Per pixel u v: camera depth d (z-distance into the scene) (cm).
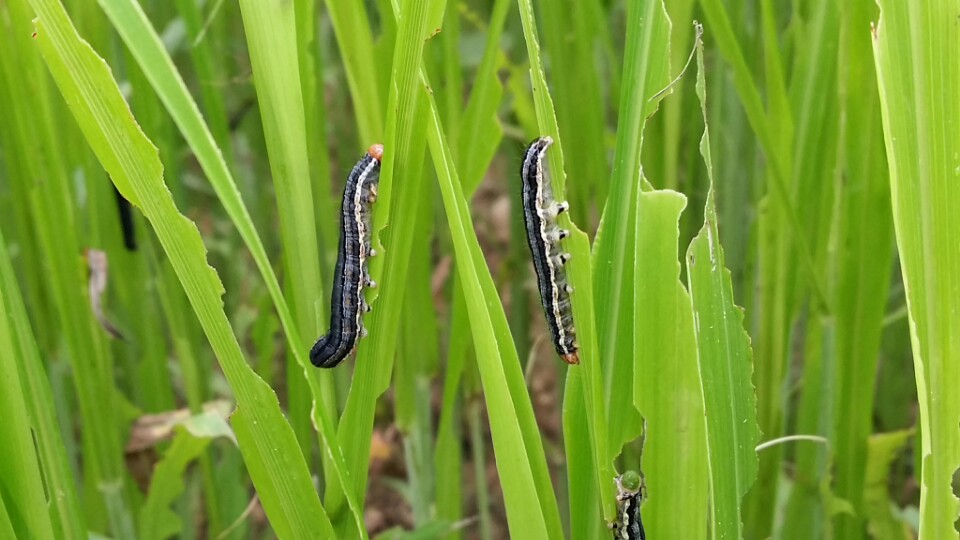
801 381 28
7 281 17
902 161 15
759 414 25
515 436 17
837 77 22
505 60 23
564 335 19
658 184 25
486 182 53
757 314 27
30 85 22
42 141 23
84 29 23
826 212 24
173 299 26
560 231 16
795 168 23
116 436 26
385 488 42
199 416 24
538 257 19
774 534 28
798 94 23
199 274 16
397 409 27
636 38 16
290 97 16
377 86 21
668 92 16
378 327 17
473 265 16
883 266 22
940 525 16
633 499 17
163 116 25
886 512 25
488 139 21
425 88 16
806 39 23
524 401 17
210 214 47
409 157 17
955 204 15
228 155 24
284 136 17
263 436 17
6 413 17
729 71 25
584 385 17
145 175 15
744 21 25
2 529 16
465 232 16
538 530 17
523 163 19
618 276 17
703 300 16
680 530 17
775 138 22
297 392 23
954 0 15
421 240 25
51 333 27
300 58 19
